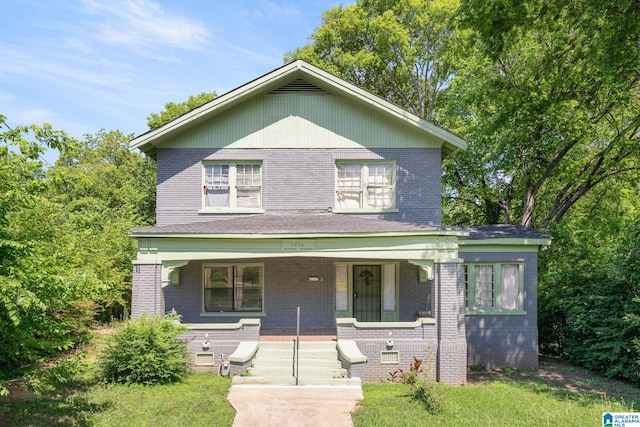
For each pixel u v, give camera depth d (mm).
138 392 11594
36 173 10047
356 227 14414
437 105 36406
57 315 13008
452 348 13812
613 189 25094
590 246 22641
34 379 9023
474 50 22875
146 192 34750
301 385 12258
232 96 16219
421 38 34500
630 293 15547
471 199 29531
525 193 24125
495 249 16750
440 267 14109
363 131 17094
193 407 10547
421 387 11555
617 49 14633
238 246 14203
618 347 14391
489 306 16750
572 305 17031
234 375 13016
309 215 16562
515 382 14180
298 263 17000
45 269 7527
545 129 22266
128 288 21984
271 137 17000
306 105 17078
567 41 17297
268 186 16922
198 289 16781
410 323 14133
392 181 17078
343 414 10375
